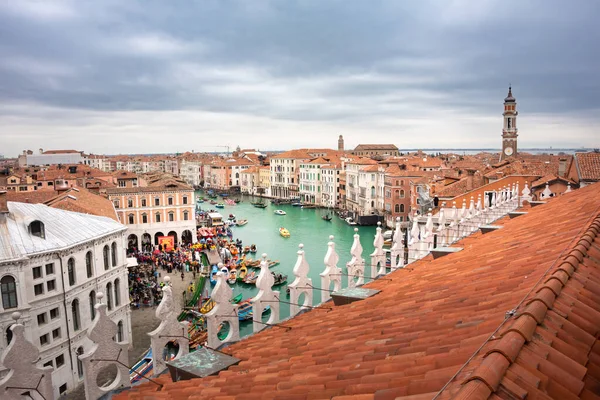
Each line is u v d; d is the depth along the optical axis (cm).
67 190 6981
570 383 446
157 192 9362
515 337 497
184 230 9750
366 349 740
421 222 6894
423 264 1684
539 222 1570
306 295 1409
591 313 593
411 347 667
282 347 982
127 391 996
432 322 771
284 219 14225
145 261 8100
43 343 3619
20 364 955
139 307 5634
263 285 1262
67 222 4209
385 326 863
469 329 642
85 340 4050
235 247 9344
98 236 4212
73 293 3897
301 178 18950
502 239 1518
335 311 1213
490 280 916
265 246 9981
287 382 696
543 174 7025
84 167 14025
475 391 404
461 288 954
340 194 16588
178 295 6056
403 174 11925
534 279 764
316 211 16400
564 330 542
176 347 2738
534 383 432
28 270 3469
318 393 608
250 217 14712
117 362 1035
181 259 8088
